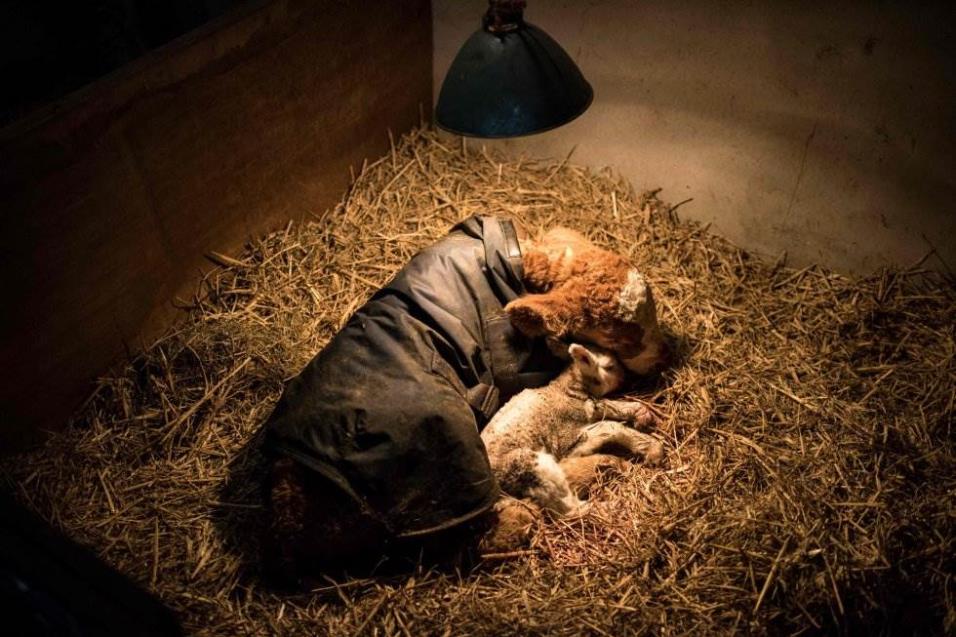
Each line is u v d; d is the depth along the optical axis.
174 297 4.04
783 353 3.96
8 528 2.61
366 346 3.21
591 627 3.04
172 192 3.87
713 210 4.54
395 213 4.69
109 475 3.54
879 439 3.56
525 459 3.27
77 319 3.63
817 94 4.00
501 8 2.77
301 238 4.47
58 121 3.36
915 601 3.14
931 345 3.95
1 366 3.40
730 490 3.44
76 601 2.52
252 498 3.46
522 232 3.98
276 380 3.80
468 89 2.81
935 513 3.32
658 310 4.14
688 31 4.19
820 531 3.23
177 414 3.71
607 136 4.70
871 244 4.19
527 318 3.30
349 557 3.19
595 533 3.31
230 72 3.93
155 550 3.28
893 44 3.74
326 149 4.58
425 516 3.04
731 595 3.11
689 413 3.68
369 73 4.66
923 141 3.85
